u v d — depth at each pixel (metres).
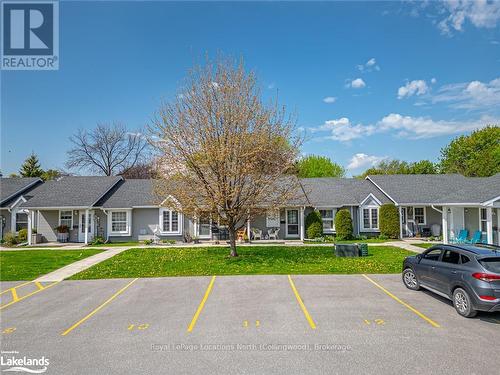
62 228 29.27
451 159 55.84
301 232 28.95
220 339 8.32
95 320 9.83
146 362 7.21
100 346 8.04
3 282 14.72
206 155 18.20
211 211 19.38
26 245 27.69
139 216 29.80
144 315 10.18
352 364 7.00
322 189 33.12
